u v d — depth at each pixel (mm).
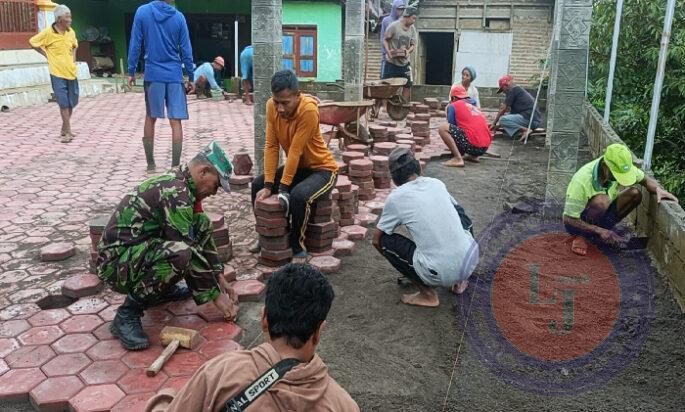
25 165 8008
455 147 8766
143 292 3643
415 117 10773
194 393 1752
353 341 3986
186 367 3523
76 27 21031
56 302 4410
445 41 21594
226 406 1695
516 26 18875
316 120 4723
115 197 6664
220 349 3727
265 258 4930
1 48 13578
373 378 3600
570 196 5262
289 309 1794
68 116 9648
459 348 3924
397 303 4496
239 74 21875
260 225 4871
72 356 3609
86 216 6035
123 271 3584
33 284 4547
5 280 4605
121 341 3713
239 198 6801
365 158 7246
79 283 4434
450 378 3617
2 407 3252
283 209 4801
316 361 1807
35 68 14148
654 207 5250
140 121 12008
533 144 10633
